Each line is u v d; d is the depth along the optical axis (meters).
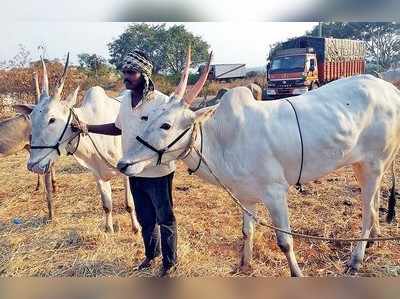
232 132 3.64
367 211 4.20
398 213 5.35
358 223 5.22
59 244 4.95
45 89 4.50
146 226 4.00
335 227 5.13
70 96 4.50
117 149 4.99
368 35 21.42
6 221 5.77
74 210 6.15
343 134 3.83
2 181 7.85
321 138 3.74
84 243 4.92
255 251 4.52
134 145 3.35
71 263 4.42
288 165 3.73
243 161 3.63
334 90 4.04
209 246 4.78
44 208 6.30
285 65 18.00
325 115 3.81
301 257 4.45
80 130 4.39
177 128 3.37
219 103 3.77
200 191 6.86
